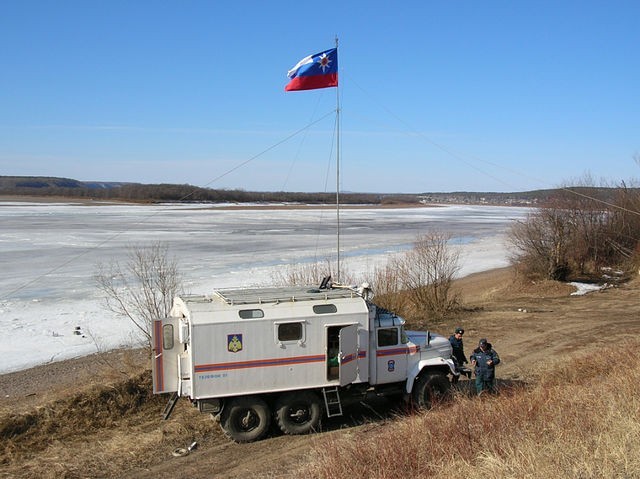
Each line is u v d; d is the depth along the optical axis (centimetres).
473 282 3941
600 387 1203
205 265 4175
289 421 1279
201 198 17825
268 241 5966
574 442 884
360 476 914
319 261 4409
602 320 2523
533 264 3747
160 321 1257
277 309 1268
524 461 840
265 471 1108
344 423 1359
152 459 1193
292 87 2000
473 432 1011
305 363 1278
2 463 1190
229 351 1228
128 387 1515
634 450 833
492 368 1422
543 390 1285
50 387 1792
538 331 2316
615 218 4072
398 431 1119
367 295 1402
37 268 3941
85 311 2803
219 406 1248
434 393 1391
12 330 2491
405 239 6378
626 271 3959
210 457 1193
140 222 8350
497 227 8919
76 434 1336
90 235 6197
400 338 1382
